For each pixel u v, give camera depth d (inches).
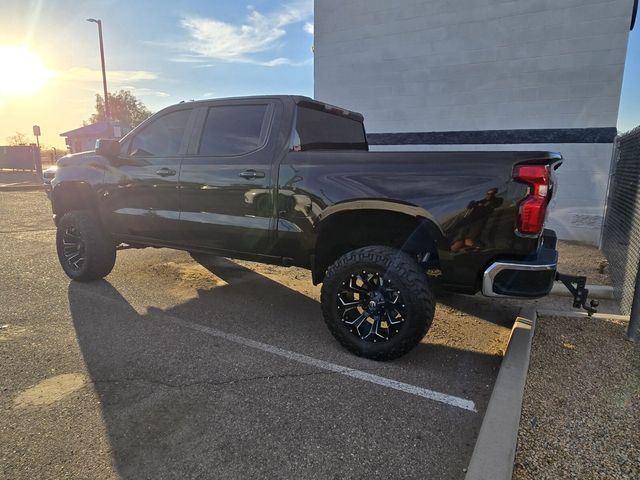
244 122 154.7
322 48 382.6
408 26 343.3
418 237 132.9
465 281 120.0
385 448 92.7
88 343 140.3
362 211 129.9
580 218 302.7
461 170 116.4
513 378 111.7
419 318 123.4
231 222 153.2
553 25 293.9
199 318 164.4
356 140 194.4
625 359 127.3
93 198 192.7
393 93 355.6
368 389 115.9
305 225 138.3
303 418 102.5
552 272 113.7
